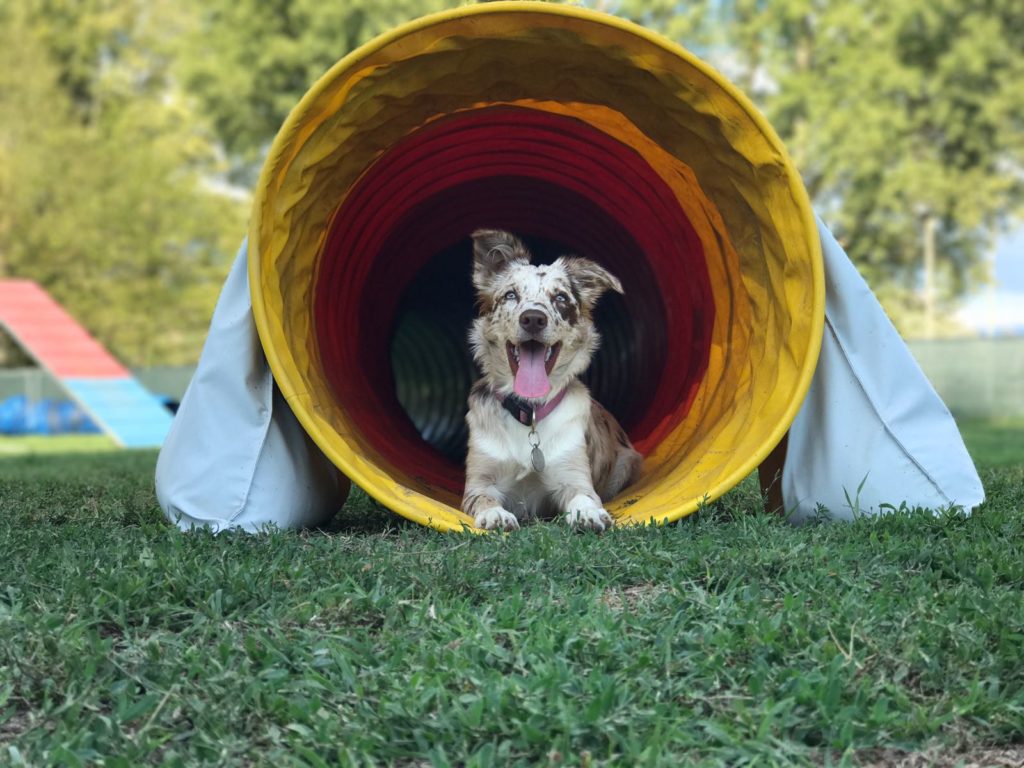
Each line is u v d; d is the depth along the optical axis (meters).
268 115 8.23
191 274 8.94
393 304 2.25
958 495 1.43
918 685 0.91
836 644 0.95
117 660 0.93
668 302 1.93
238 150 8.47
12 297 7.14
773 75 7.68
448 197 2.01
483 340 1.63
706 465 1.47
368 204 1.76
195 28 8.77
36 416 8.12
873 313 1.45
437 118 1.61
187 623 1.03
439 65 1.42
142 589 1.06
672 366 1.92
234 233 8.85
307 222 1.48
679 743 0.80
